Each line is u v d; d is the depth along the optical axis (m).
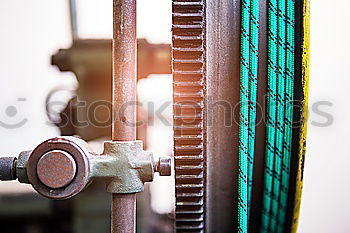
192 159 0.79
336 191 0.98
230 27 0.80
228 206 0.83
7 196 1.50
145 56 1.34
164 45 1.35
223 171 0.82
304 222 1.00
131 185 0.70
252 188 0.88
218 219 0.84
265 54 0.82
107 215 1.36
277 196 0.87
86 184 0.68
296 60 0.81
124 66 0.71
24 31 2.00
